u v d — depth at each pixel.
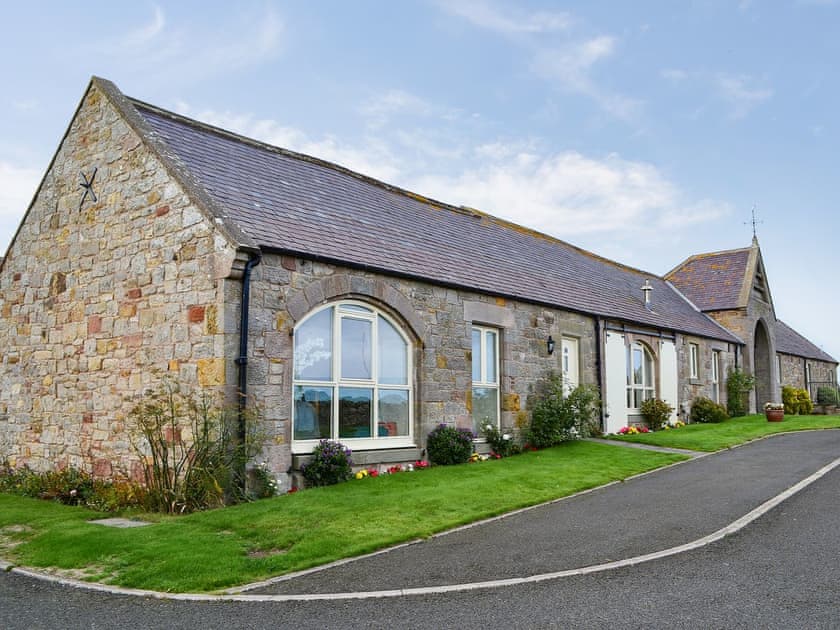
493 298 15.02
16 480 13.20
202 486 9.45
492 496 9.91
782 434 19.30
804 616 5.11
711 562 6.54
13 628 5.25
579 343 18.20
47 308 13.40
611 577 6.17
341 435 11.65
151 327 11.04
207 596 5.92
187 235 10.59
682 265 33.47
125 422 11.34
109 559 7.02
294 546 7.30
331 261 11.27
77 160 13.13
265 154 14.96
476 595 5.79
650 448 15.80
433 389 13.21
